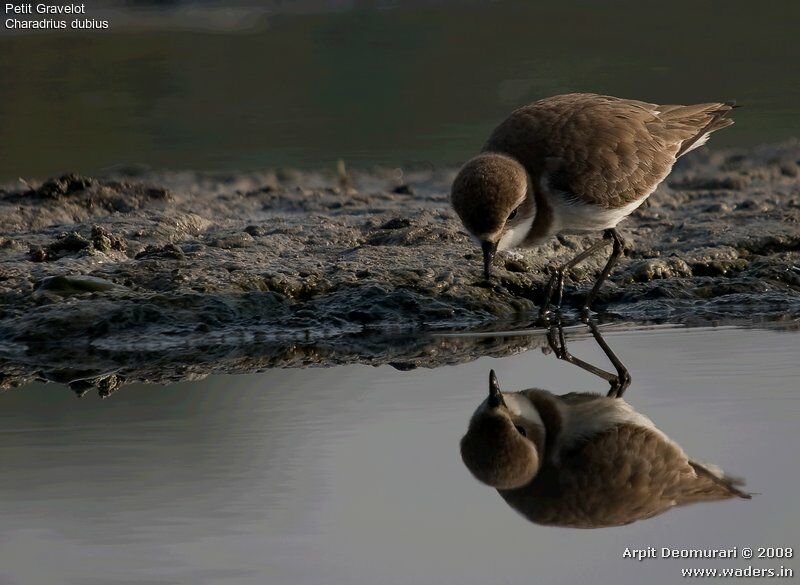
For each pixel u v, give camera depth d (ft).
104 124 61.98
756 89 65.62
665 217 48.62
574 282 41.16
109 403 31.71
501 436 29.04
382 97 65.98
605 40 74.74
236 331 37.14
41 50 73.51
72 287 38.78
